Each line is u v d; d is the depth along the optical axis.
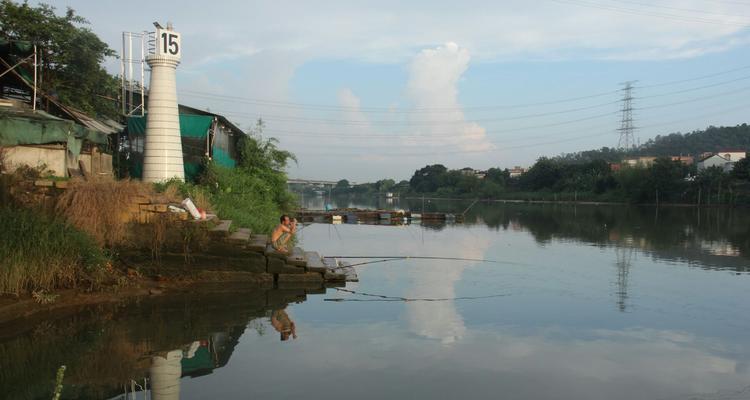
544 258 17.47
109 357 6.90
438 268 15.17
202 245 11.57
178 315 9.10
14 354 6.95
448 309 9.90
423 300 10.66
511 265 15.80
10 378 6.15
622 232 27.38
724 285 12.49
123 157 19.72
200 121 19.81
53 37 17.50
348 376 6.31
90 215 10.59
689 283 12.73
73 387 5.92
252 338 7.82
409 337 7.96
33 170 10.87
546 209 57.06
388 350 7.32
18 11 16.83
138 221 11.23
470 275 13.88
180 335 7.91
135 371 6.43
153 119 16.09
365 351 7.27
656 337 8.16
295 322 8.80
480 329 8.48
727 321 9.18
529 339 7.97
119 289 10.45
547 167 86.94
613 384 6.20
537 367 6.73
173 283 11.37
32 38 17.03
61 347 7.24
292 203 31.44
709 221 35.50
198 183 19.27
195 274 11.63
